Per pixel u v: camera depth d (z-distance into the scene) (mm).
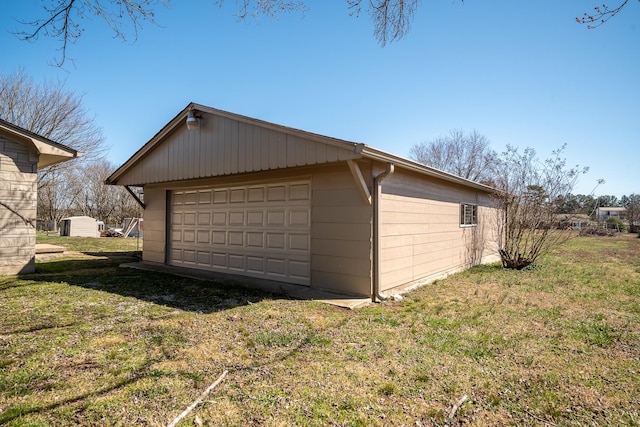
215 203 8344
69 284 6641
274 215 7168
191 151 7434
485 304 5484
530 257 9492
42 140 7688
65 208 31609
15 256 7621
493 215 12062
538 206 9336
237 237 7855
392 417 2365
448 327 4277
